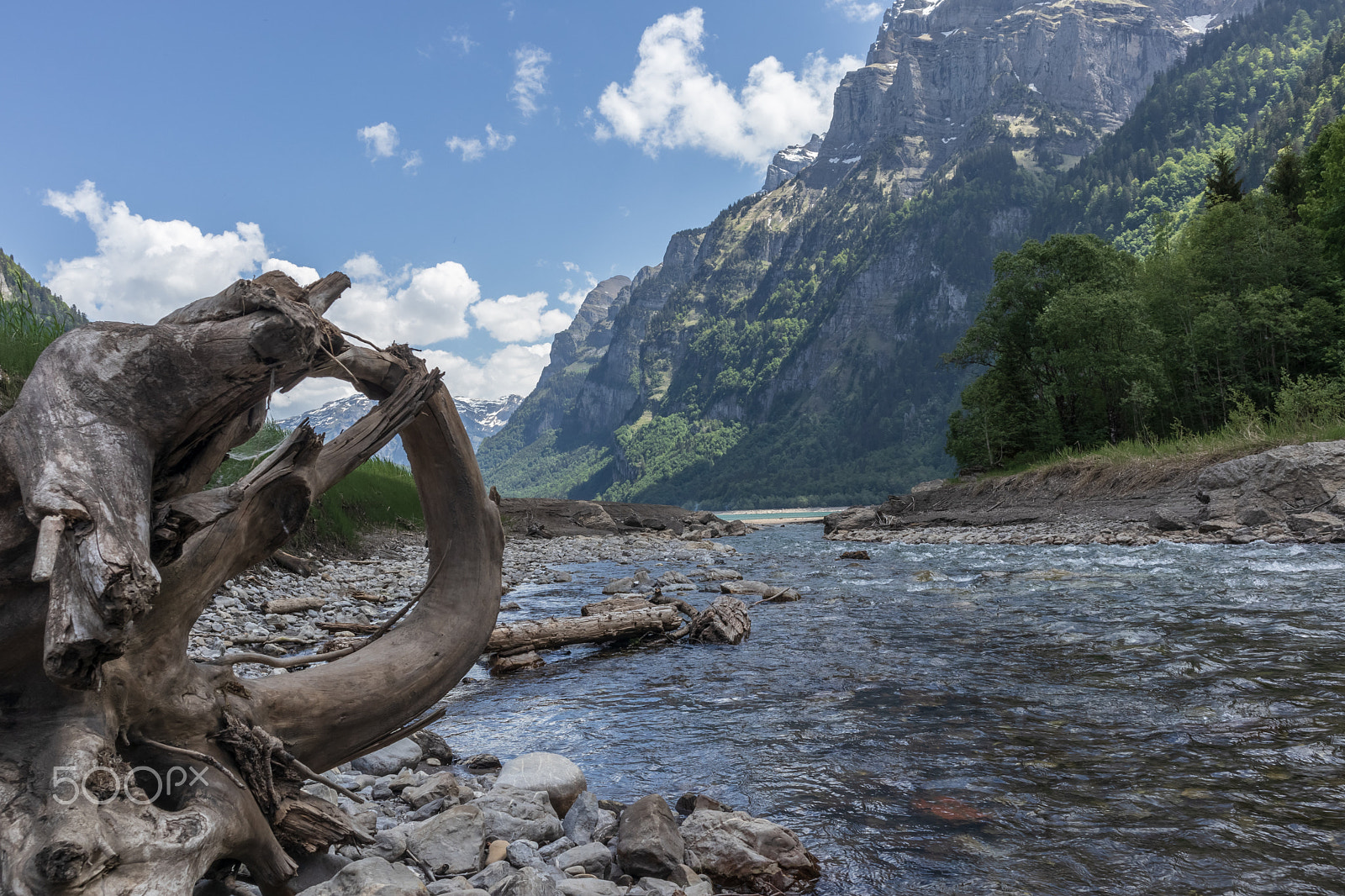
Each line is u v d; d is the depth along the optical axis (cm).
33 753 186
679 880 297
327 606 1038
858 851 336
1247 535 1825
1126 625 838
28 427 187
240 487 217
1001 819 360
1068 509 2711
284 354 208
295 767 248
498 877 282
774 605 1182
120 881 170
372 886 232
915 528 3206
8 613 186
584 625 894
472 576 329
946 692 606
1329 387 2409
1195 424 3606
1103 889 288
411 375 286
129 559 167
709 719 567
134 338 198
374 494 2284
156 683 216
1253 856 307
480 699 663
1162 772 406
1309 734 449
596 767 468
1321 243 3469
